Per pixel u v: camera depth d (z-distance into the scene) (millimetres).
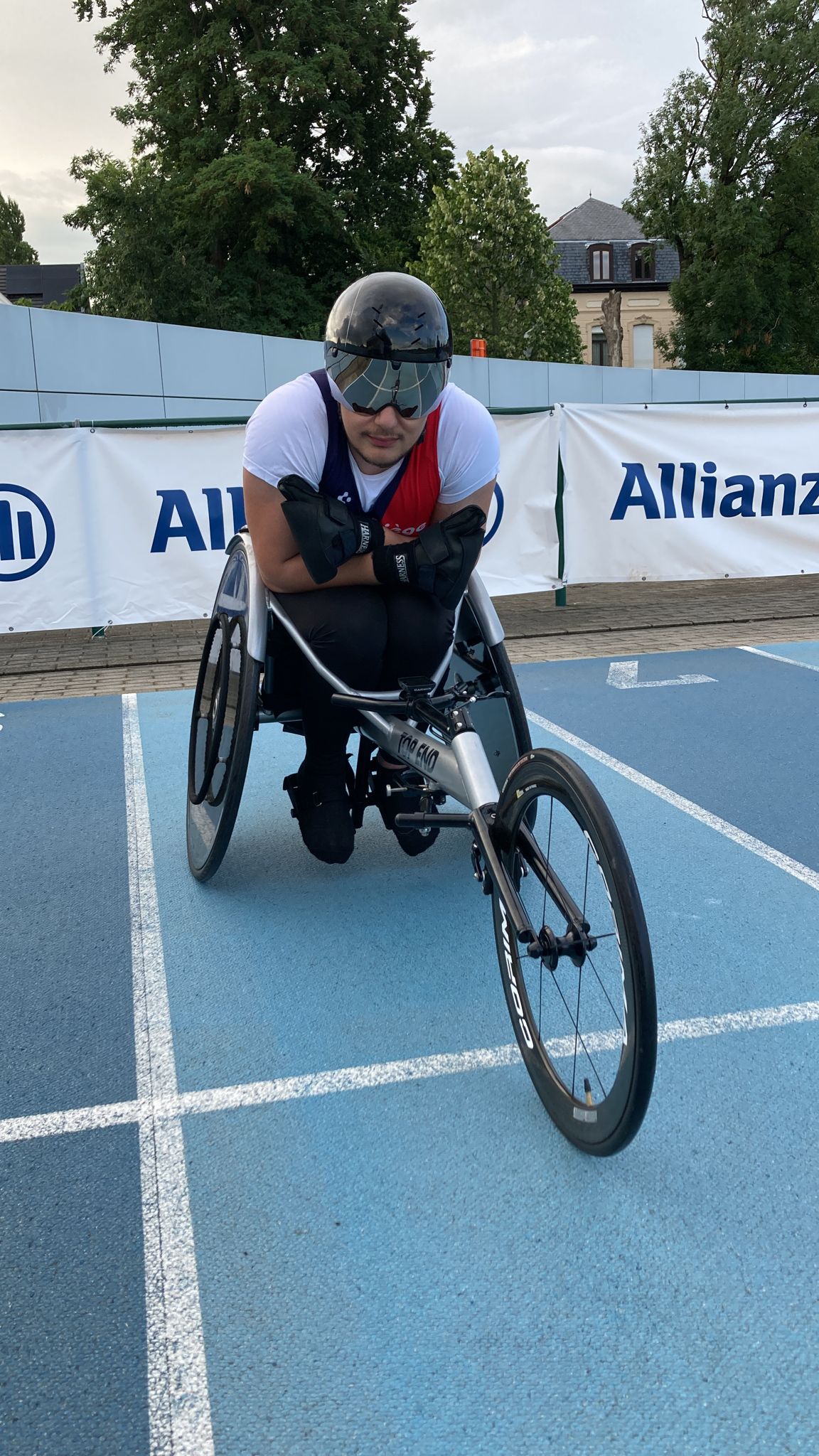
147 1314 1895
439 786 2691
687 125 43938
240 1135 2389
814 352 45406
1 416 11016
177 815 4477
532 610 9008
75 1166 2297
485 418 2910
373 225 42219
